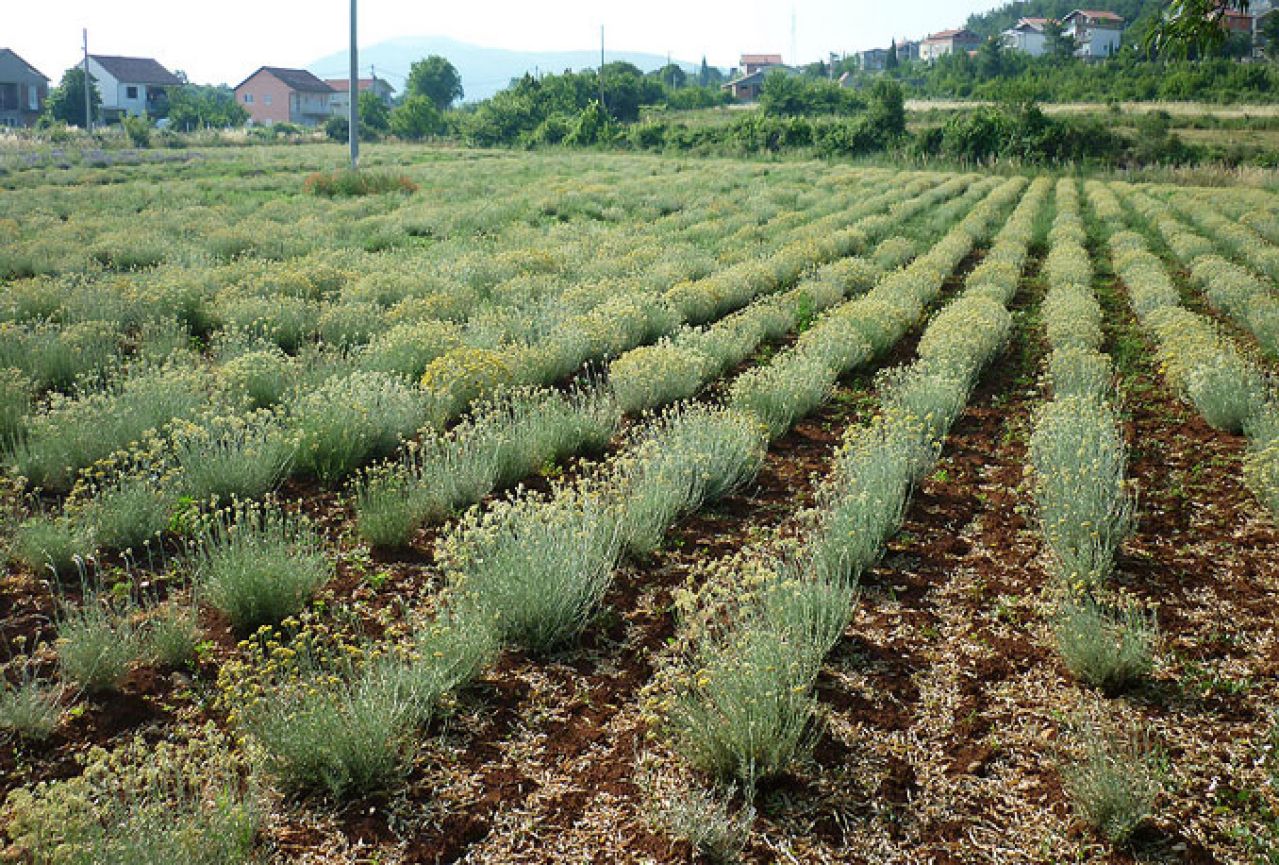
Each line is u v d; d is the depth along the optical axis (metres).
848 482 6.91
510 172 40.16
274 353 9.86
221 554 5.48
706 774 4.13
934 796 4.02
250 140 63.19
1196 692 4.67
